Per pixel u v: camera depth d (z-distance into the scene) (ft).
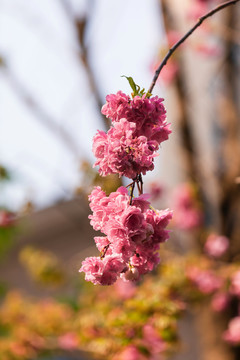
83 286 22.88
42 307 23.34
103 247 7.01
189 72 25.11
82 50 21.25
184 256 21.97
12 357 21.29
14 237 24.20
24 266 37.63
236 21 21.61
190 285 19.39
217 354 21.70
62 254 36.29
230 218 22.17
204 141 24.35
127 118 6.82
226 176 22.26
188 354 29.91
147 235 6.75
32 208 20.95
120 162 6.60
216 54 23.15
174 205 23.47
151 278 19.89
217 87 23.71
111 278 6.86
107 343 17.12
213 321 21.67
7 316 22.97
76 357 21.75
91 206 7.04
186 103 22.95
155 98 6.87
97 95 20.95
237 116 22.94
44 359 23.07
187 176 23.34
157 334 16.76
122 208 6.73
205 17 7.81
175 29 22.62
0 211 22.48
